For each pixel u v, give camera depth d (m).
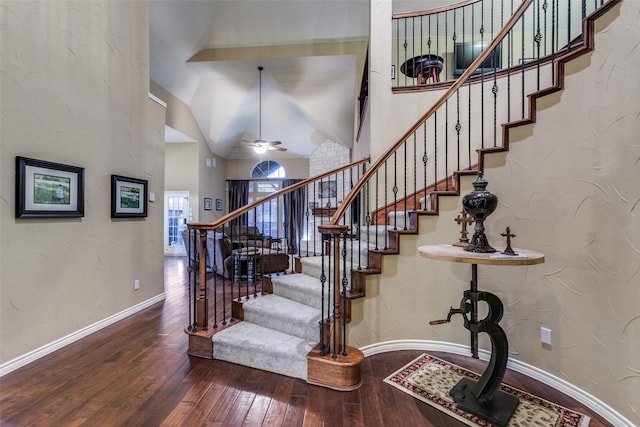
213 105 7.52
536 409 1.85
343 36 5.86
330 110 7.48
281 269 5.54
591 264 1.86
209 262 5.93
